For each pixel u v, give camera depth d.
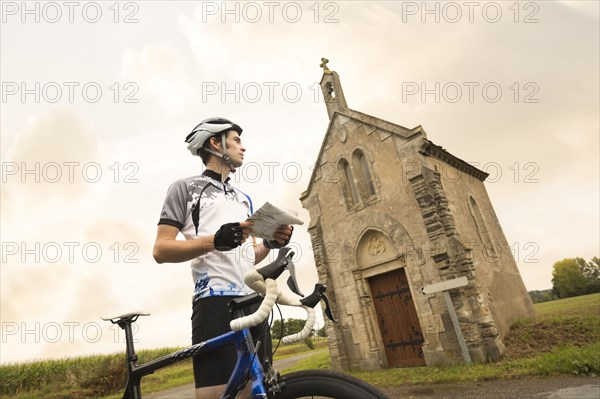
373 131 11.88
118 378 16.19
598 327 8.99
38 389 16.61
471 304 9.11
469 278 9.26
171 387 15.64
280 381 1.41
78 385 16.84
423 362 9.88
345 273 11.89
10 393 16.03
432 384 7.36
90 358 18.20
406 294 10.62
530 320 10.80
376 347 10.73
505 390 5.88
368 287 11.52
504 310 10.90
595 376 5.84
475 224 12.05
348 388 1.29
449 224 9.79
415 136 10.84
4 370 16.36
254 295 1.43
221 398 1.41
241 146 1.98
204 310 1.57
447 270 9.46
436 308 9.61
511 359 8.35
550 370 6.52
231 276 1.65
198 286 1.63
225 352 1.55
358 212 11.85
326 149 13.30
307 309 1.43
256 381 1.37
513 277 13.09
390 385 7.93
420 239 10.20
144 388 16.17
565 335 9.14
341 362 11.24
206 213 1.71
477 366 8.18
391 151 11.30
